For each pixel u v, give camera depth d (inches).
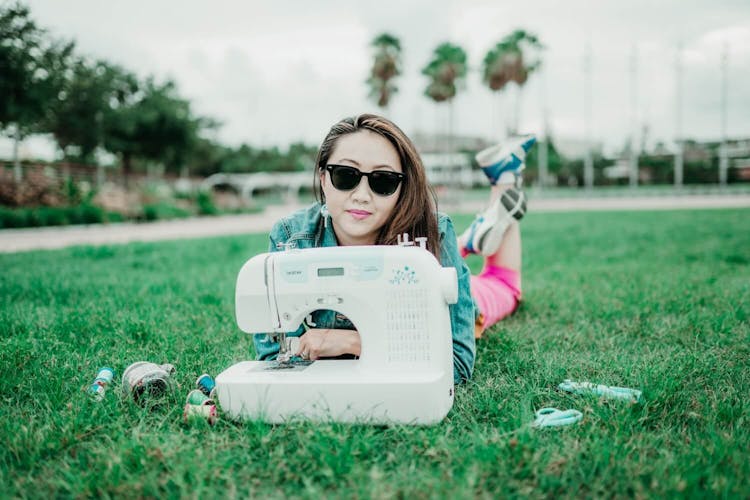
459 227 611.5
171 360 123.1
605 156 2883.9
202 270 289.1
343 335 95.7
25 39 854.5
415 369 87.3
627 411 88.4
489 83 1932.8
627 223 620.7
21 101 872.3
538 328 153.1
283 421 88.0
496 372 113.6
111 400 96.3
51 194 964.6
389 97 1844.2
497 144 163.9
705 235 435.8
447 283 87.2
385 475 72.8
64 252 399.5
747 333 139.6
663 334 140.5
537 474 71.3
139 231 799.7
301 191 2960.1
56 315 165.8
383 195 98.1
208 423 89.2
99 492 70.6
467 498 65.1
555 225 615.5
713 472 70.6
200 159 2544.3
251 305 91.4
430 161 2373.3
